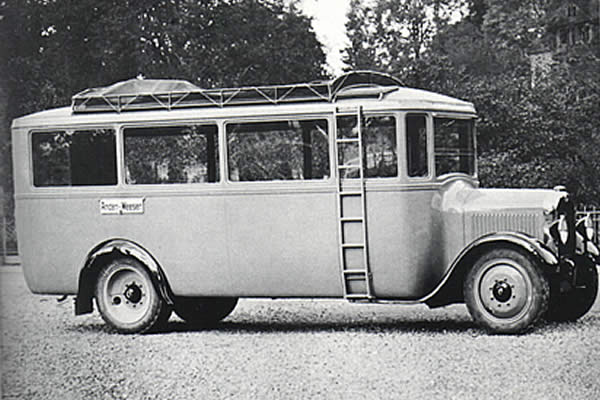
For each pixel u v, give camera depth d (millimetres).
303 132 9398
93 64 28250
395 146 9133
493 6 28859
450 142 9539
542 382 6609
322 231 9344
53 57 28078
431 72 21438
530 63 28125
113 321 10047
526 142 21391
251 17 27891
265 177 9508
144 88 10250
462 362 7434
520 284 8656
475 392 6348
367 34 21406
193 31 28016
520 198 9125
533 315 8617
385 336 9023
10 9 27578
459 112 9672
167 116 9852
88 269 10156
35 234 10367
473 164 9891
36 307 13438
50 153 10289
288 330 9891
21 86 27719
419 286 9203
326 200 9312
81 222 10180
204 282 9797
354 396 6320
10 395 6906
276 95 9500
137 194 9961
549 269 8594
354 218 9211
